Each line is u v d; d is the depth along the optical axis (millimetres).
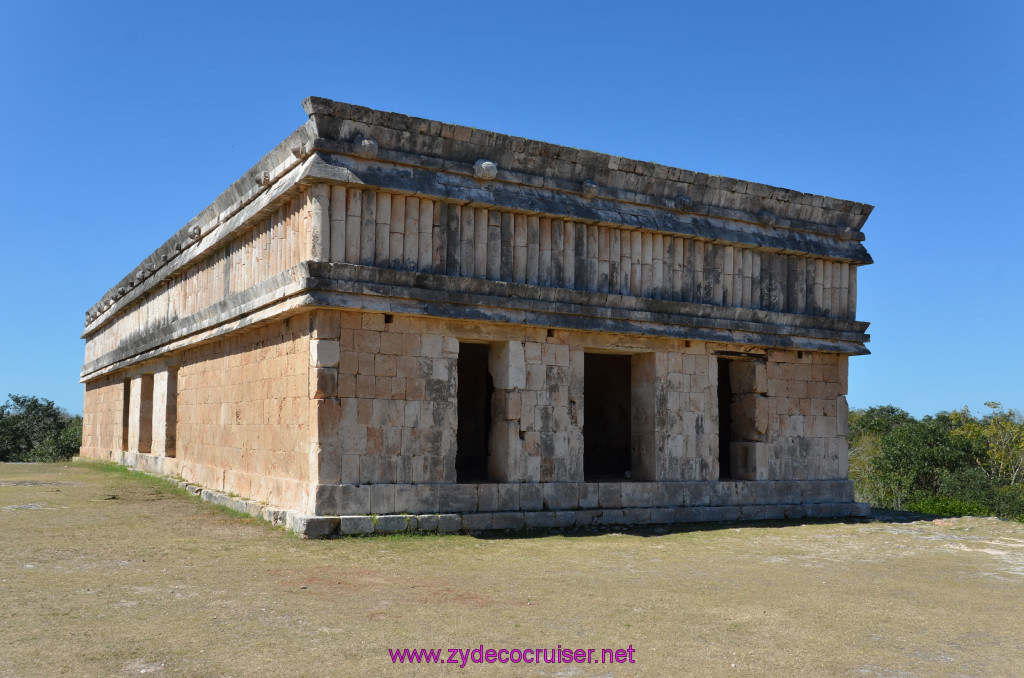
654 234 19297
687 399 19672
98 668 7410
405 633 8758
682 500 19234
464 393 23016
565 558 13820
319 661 7746
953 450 47156
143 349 27297
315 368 15188
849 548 16094
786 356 21344
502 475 17250
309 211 15367
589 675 7680
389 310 15555
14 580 10641
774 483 20641
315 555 13078
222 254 20578
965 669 8227
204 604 9758
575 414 18047
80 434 47812
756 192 20594
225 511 17625
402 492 15742
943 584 12633
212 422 21359
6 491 20500
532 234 17609
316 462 15008
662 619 9719
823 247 21766
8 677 7109
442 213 16516
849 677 7848
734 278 20500
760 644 8812
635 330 18609
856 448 52094
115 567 11695
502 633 8883
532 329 17625
